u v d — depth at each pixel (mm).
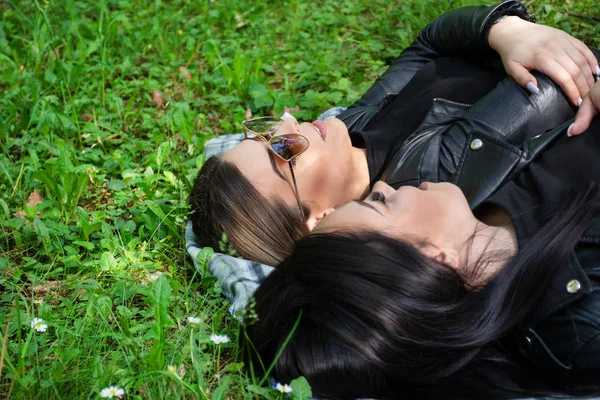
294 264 2143
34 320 2289
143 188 3082
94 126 3629
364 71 4195
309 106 3799
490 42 2969
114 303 2551
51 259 2795
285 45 4535
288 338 2027
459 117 2736
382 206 2207
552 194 2229
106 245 2787
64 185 3049
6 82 4090
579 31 4020
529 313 2068
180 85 4184
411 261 2035
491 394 2047
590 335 1976
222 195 2631
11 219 2949
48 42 4164
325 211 2721
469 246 2129
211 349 2324
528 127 2648
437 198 2188
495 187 2418
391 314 1991
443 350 2016
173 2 5164
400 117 2967
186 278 2713
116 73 4281
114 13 4871
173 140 3584
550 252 2049
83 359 2248
